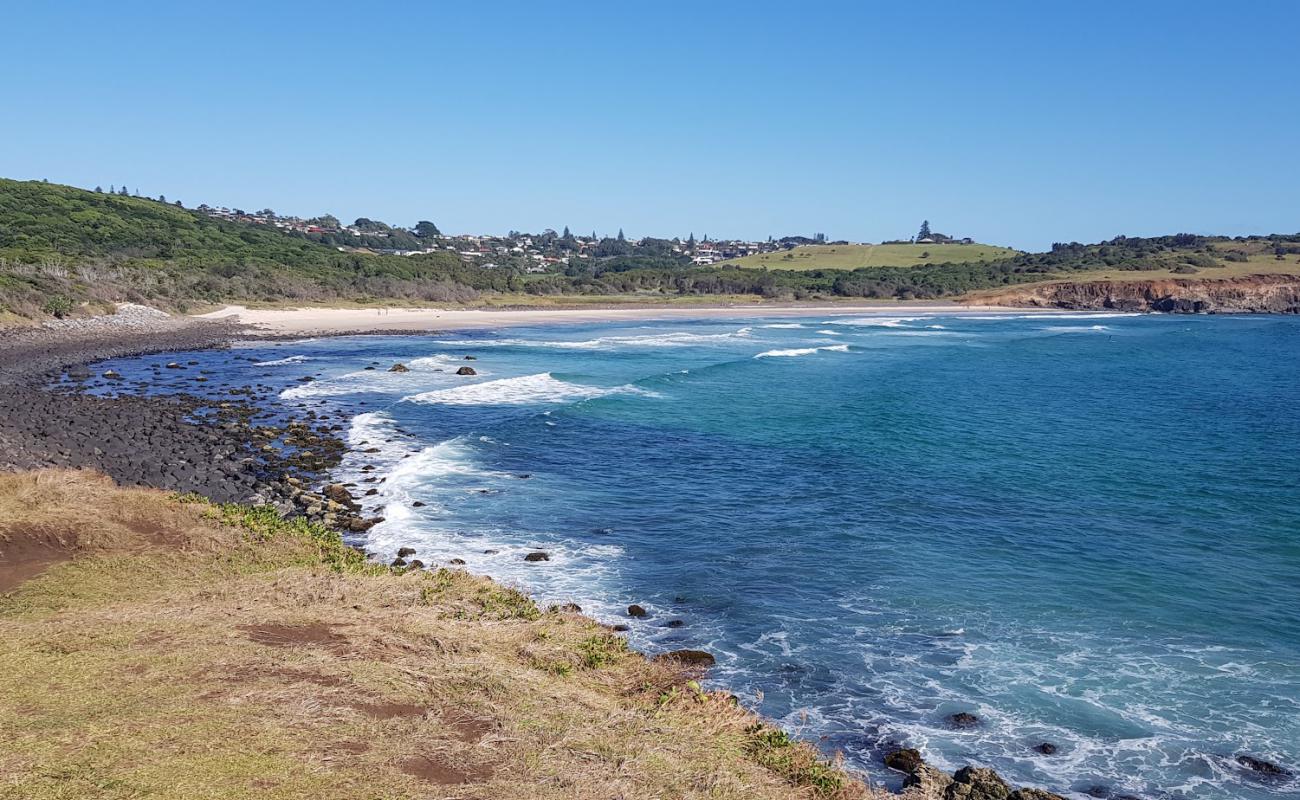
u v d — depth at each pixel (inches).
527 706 362.0
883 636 588.1
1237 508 919.7
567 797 286.8
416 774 291.1
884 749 449.4
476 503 885.2
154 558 533.3
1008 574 713.0
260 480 916.0
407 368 1925.4
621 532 808.9
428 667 390.9
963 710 492.4
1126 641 585.9
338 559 598.5
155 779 264.4
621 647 495.5
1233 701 506.3
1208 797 416.8
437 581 568.7
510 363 2117.4
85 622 410.6
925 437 1301.7
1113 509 911.7
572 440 1208.8
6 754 271.1
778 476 1039.0
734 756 353.1
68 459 866.8
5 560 499.8
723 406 1536.7
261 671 363.3
